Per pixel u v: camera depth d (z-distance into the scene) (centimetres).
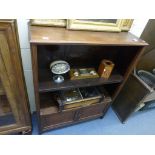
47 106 123
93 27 100
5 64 79
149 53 159
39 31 86
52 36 83
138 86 141
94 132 152
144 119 176
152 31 140
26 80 123
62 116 131
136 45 99
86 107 134
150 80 151
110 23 104
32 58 79
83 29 98
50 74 110
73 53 117
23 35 97
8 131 120
